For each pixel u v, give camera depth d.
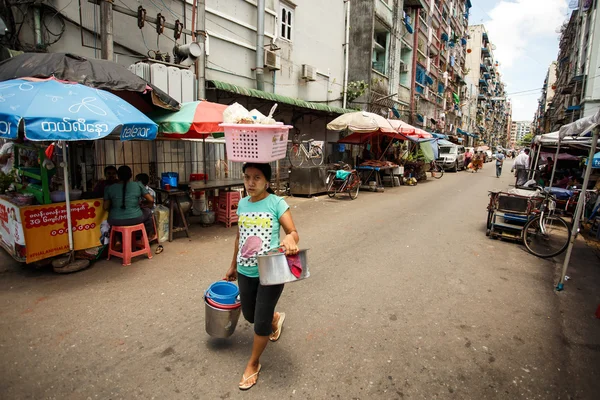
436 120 30.61
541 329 3.51
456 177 20.97
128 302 3.73
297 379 2.64
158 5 7.91
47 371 2.64
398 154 18.17
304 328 3.36
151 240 5.65
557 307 4.02
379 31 20.27
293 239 2.29
